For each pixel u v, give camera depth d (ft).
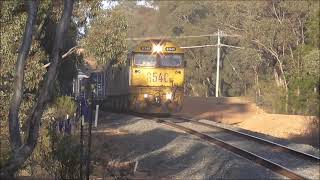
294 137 163.02
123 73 176.55
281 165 77.36
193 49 377.50
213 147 95.71
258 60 268.41
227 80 392.27
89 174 57.06
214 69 382.42
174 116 175.52
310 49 211.20
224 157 84.43
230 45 336.70
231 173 71.72
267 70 304.91
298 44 244.42
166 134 117.80
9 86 71.41
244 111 248.52
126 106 176.55
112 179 65.36
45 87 27.66
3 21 70.28
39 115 27.55
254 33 252.83
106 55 98.68
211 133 121.29
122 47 100.17
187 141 105.09
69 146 55.93
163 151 94.99
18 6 69.87
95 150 76.23
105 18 98.22
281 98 238.27
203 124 143.74
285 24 246.27
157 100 163.32
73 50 100.73
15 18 70.38
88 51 97.96
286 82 248.52
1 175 26.23
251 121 205.05
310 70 186.50
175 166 81.30
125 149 95.91
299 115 208.64
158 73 164.14
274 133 171.94
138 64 163.94
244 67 330.75
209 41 369.91
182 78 165.27
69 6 27.89
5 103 70.33
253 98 303.89
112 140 105.91
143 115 175.11
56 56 27.76
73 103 96.73
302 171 73.61
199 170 77.05
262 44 255.29
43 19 73.67
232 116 227.81
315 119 186.80
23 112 73.46
